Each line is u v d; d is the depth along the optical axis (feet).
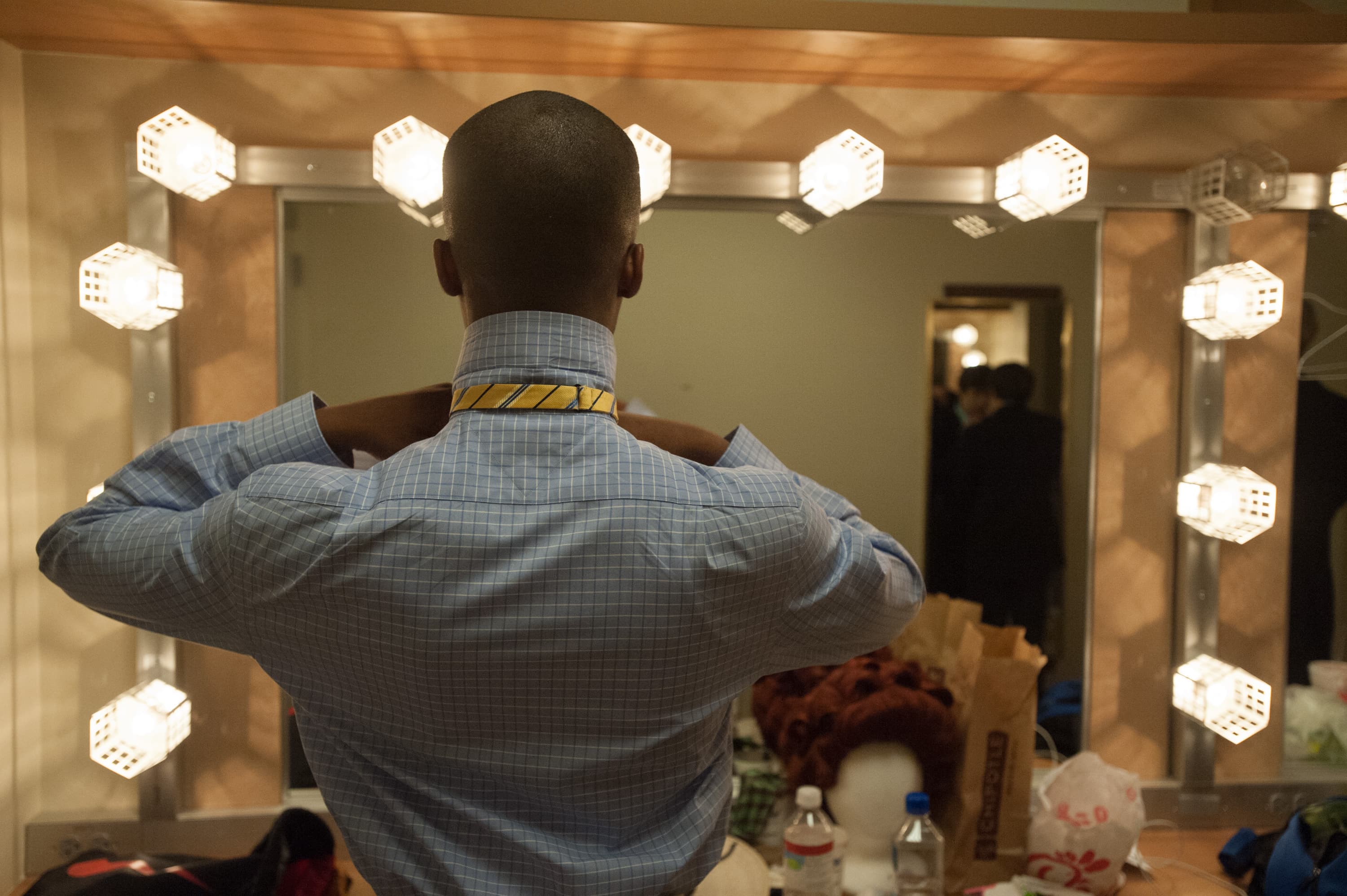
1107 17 3.44
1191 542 4.17
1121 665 4.27
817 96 4.05
